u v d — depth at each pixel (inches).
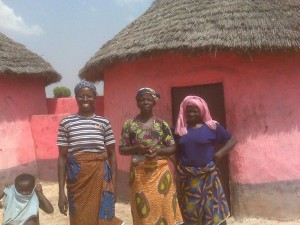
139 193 120.6
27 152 289.9
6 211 121.6
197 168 121.8
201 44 170.1
